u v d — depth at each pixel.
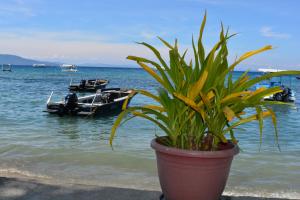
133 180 6.50
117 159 8.30
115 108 19.77
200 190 2.82
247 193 5.86
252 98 2.78
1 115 17.80
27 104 23.78
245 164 8.15
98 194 3.59
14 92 35.00
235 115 2.86
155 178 6.66
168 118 3.03
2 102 24.88
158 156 2.97
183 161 2.78
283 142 11.98
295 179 6.88
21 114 18.41
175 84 2.96
